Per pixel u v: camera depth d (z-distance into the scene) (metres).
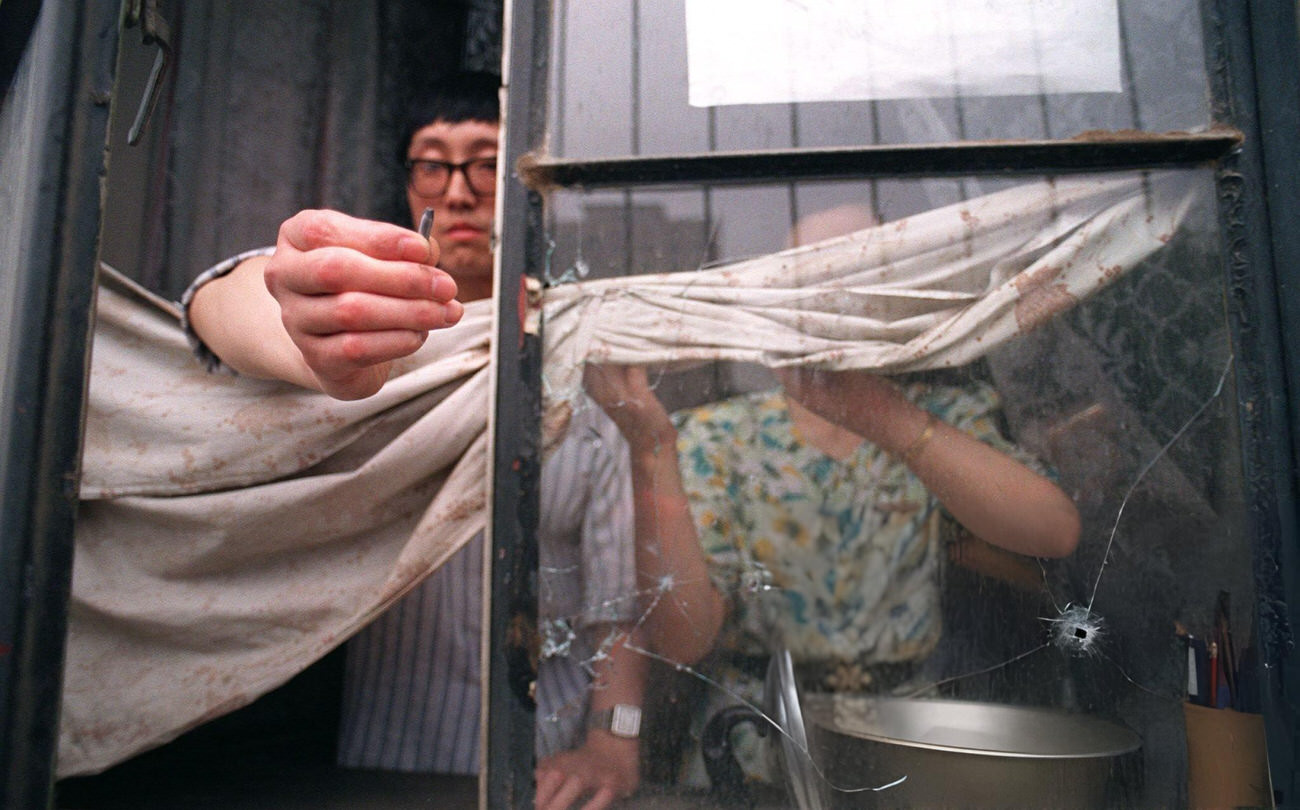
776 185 0.60
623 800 0.55
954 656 0.74
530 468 0.56
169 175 1.20
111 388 0.73
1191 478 0.56
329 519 0.71
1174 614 0.55
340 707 1.18
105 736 0.70
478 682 0.94
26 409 0.54
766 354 0.59
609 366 0.58
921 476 0.61
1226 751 0.53
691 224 0.59
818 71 0.61
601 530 0.57
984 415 0.59
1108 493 0.57
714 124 0.60
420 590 0.97
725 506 0.69
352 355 0.54
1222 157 0.57
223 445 0.70
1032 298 0.59
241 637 0.71
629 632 0.57
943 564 0.78
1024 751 0.58
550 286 0.58
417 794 0.81
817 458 0.92
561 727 0.54
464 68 1.45
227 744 1.03
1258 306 0.55
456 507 0.66
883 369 0.59
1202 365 0.56
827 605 0.98
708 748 0.56
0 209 0.67
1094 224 0.58
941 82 0.60
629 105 0.60
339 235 0.55
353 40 1.36
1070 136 0.59
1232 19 0.58
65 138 0.56
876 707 0.88
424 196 1.00
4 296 0.60
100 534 0.72
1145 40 0.60
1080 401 0.58
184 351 0.75
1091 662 0.57
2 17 0.66
